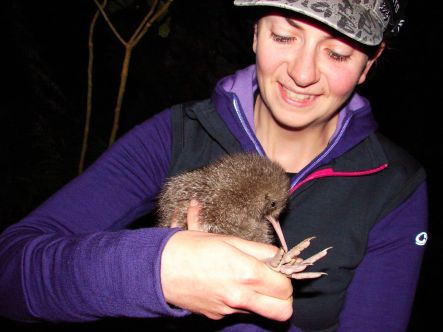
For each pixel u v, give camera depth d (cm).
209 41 178
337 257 51
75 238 36
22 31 175
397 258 52
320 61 46
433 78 194
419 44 193
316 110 49
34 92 166
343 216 52
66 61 202
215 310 32
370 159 53
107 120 192
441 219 170
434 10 186
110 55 199
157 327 75
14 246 39
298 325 53
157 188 55
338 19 42
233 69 177
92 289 33
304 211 53
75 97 196
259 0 45
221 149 56
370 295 52
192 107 55
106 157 52
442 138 193
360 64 47
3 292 37
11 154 143
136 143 54
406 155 55
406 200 53
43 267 35
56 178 140
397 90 201
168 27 103
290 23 45
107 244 33
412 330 132
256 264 31
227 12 171
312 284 51
